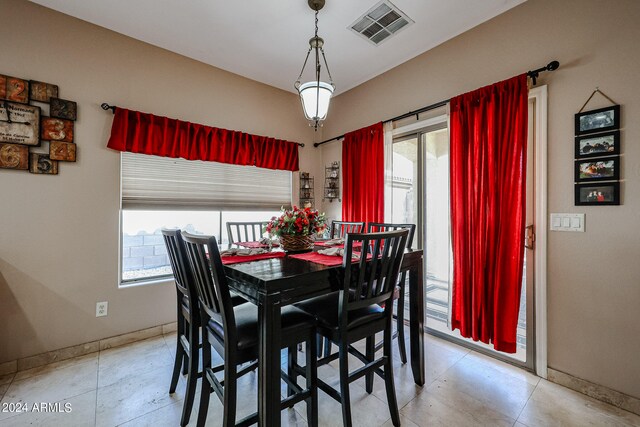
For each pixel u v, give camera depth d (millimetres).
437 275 2803
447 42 2594
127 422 1591
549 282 1976
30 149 2117
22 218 2100
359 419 1620
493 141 2152
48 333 2191
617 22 1718
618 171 1703
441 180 2766
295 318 1416
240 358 1267
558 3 1947
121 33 2502
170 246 1688
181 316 1828
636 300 1655
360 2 2105
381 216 3039
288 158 3639
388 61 2932
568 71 1895
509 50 2188
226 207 3199
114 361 2225
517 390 1879
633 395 1663
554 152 1948
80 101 2316
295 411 1695
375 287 1507
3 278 2039
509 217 2084
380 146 3080
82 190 2328
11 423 1568
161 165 2762
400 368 2139
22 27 2100
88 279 2355
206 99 3008
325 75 3227
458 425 1573
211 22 2342
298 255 1756
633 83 1662
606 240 1752
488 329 2197
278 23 2350
